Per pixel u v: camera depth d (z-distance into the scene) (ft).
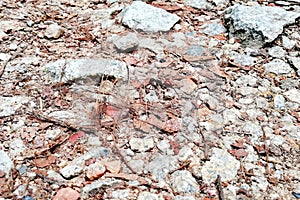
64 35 2.37
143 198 1.54
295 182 1.62
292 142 1.78
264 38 2.29
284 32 2.36
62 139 1.74
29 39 2.32
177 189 1.58
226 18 2.48
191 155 1.70
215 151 1.72
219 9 2.63
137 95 1.96
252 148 1.75
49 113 1.86
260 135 1.80
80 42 2.32
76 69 2.02
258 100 1.98
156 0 2.68
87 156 1.68
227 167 1.66
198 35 2.39
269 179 1.63
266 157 1.71
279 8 2.49
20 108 1.87
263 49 2.30
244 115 1.90
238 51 2.29
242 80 2.09
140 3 2.50
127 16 2.41
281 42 2.32
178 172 1.64
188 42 2.32
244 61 2.21
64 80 1.99
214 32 2.42
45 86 1.99
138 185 1.58
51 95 1.94
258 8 2.47
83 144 1.73
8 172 1.56
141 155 1.70
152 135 1.78
